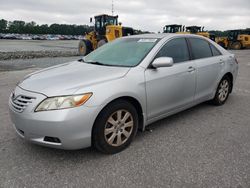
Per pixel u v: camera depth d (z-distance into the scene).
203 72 4.91
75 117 3.07
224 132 4.26
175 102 4.39
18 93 3.39
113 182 2.91
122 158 3.42
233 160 3.35
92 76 3.52
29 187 2.82
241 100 6.20
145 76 3.80
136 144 3.82
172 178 2.97
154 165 3.25
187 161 3.33
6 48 30.72
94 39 20.31
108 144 3.45
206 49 5.23
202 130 4.34
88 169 3.17
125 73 3.65
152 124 4.60
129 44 4.54
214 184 2.86
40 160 3.37
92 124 3.22
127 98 3.66
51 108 3.06
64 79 3.47
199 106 5.69
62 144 3.11
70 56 19.64
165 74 4.08
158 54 4.12
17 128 3.39
